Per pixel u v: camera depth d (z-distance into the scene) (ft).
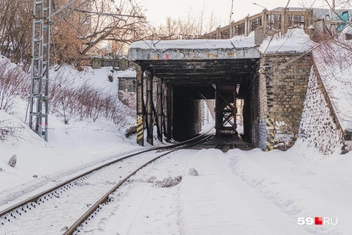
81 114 88.43
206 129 281.13
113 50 155.74
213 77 115.14
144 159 66.03
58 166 49.62
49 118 75.25
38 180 39.55
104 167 53.88
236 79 123.03
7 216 25.73
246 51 78.48
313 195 27.32
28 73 98.84
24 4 113.09
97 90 123.34
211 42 80.53
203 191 31.53
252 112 109.29
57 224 24.63
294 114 73.15
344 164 44.83
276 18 78.07
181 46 81.15
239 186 34.83
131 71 147.02
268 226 20.16
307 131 66.13
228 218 22.31
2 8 106.63
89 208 28.78
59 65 131.34
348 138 49.11
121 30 145.07
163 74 108.78
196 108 206.59
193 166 50.47
